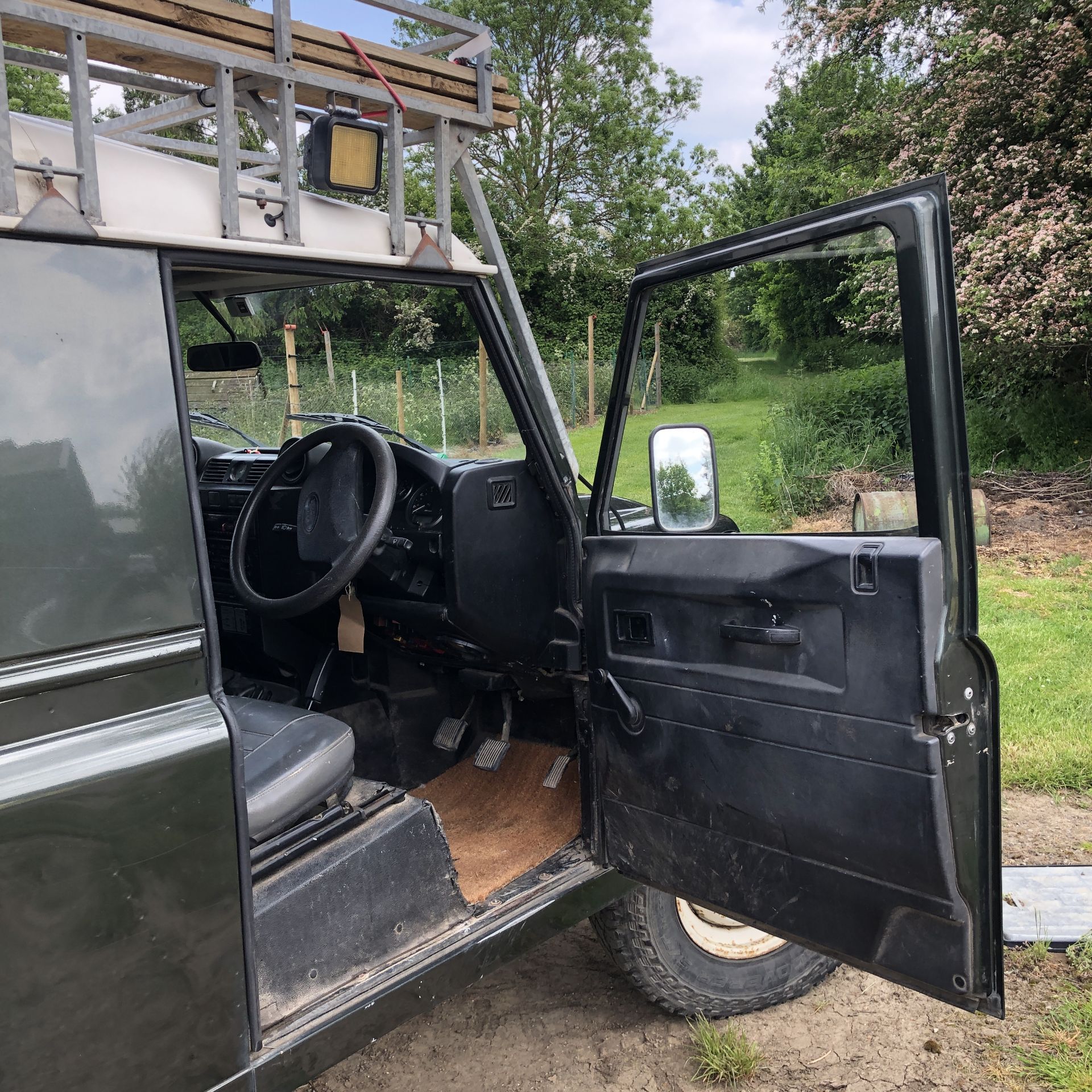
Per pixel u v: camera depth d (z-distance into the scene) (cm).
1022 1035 252
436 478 229
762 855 190
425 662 281
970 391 899
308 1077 162
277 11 155
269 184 167
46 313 132
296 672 295
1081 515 835
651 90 2850
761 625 184
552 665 237
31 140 136
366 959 178
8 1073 128
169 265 148
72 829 130
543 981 290
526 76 2856
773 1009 271
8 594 127
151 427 142
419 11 175
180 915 142
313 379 281
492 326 208
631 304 214
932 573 160
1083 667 507
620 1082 243
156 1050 142
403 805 187
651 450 208
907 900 169
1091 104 883
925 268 159
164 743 140
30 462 129
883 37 1126
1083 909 300
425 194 942
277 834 172
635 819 216
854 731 170
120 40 136
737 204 3005
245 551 262
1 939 125
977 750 168
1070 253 828
